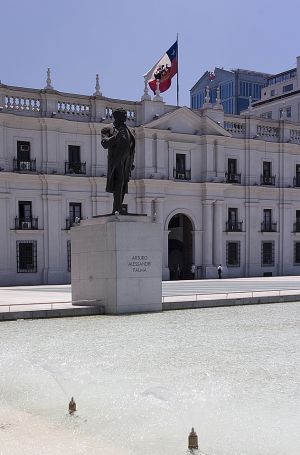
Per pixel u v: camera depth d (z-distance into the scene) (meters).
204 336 12.66
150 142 45.19
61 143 42.34
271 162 52.12
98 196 43.59
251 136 50.66
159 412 6.42
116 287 17.06
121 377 8.26
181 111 46.56
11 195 40.59
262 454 5.16
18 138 40.78
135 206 45.72
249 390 7.52
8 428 6.05
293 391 7.48
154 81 46.03
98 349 10.88
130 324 14.75
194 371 8.77
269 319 15.95
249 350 10.81
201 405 6.68
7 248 40.31
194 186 47.41
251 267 50.56
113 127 17.86
